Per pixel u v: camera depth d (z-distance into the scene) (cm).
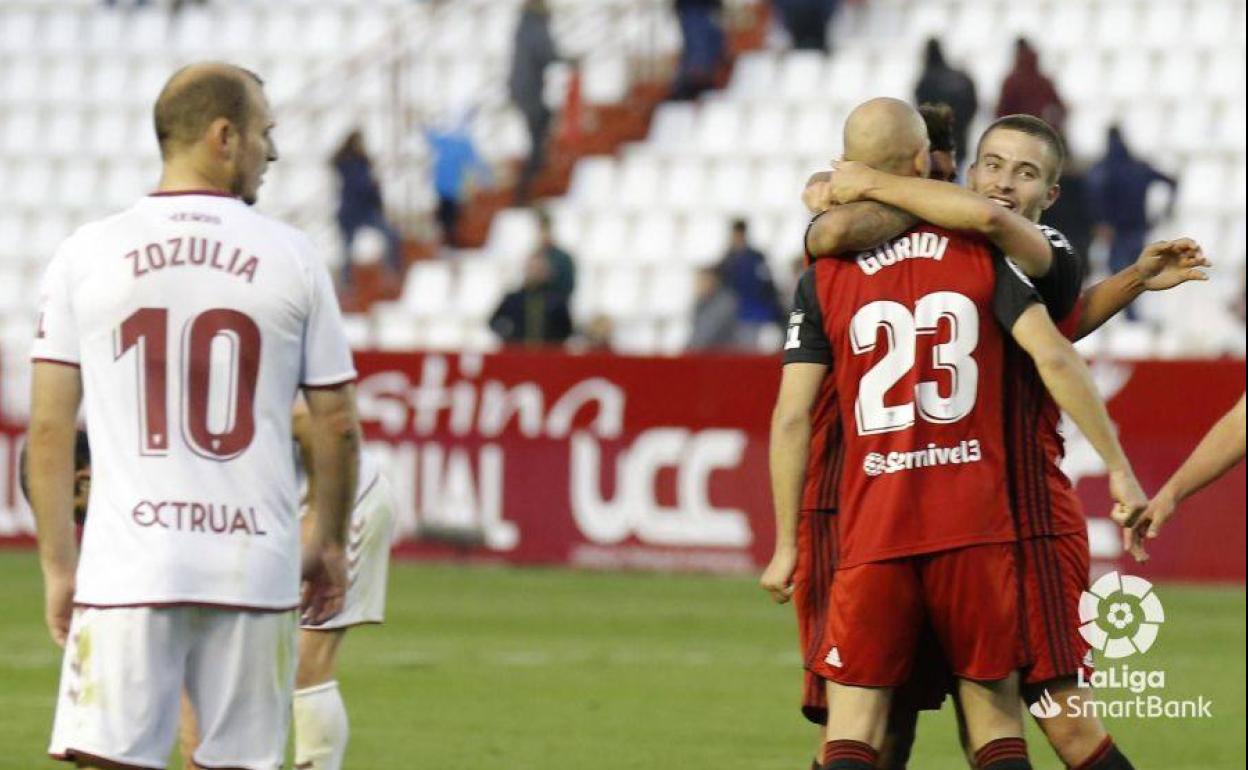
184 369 1739
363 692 3669
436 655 4181
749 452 5653
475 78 8719
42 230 9050
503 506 5912
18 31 9638
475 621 4728
